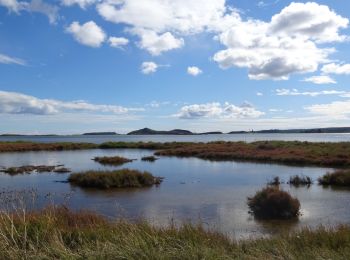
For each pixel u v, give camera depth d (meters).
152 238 7.37
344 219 15.14
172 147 72.94
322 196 20.58
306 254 6.85
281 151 49.47
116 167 37.31
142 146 76.25
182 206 17.95
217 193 21.73
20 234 7.58
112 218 13.54
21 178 29.12
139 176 25.83
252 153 48.41
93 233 8.18
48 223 8.39
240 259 6.52
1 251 6.53
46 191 22.62
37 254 6.54
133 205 18.25
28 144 79.12
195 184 25.58
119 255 6.40
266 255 6.91
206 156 49.84
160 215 15.89
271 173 31.25
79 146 76.50
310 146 57.88
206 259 6.30
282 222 14.61
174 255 6.50
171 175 30.61
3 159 47.91
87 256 6.45
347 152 43.28
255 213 16.19
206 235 8.48
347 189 22.98
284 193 16.20
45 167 36.22
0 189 23.00
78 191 22.73
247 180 27.23
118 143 80.25
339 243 8.14
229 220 14.95
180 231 8.59
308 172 31.61
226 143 76.94
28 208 13.51
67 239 7.96
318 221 14.80
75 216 11.25
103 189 23.69
